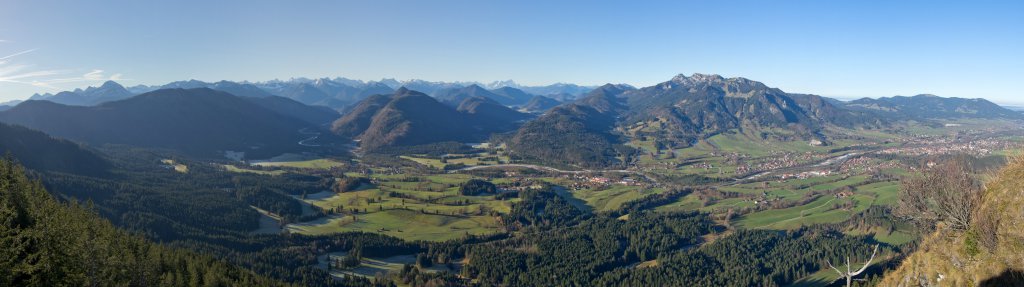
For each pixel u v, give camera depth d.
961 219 55.97
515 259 185.62
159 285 100.62
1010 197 51.53
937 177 63.12
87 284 79.88
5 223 85.44
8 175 114.38
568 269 178.00
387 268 183.88
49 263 77.31
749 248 196.38
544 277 171.62
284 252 187.75
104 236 101.56
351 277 167.25
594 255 192.38
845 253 182.50
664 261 184.62
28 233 83.75
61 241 85.88
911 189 67.12
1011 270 46.53
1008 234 49.06
